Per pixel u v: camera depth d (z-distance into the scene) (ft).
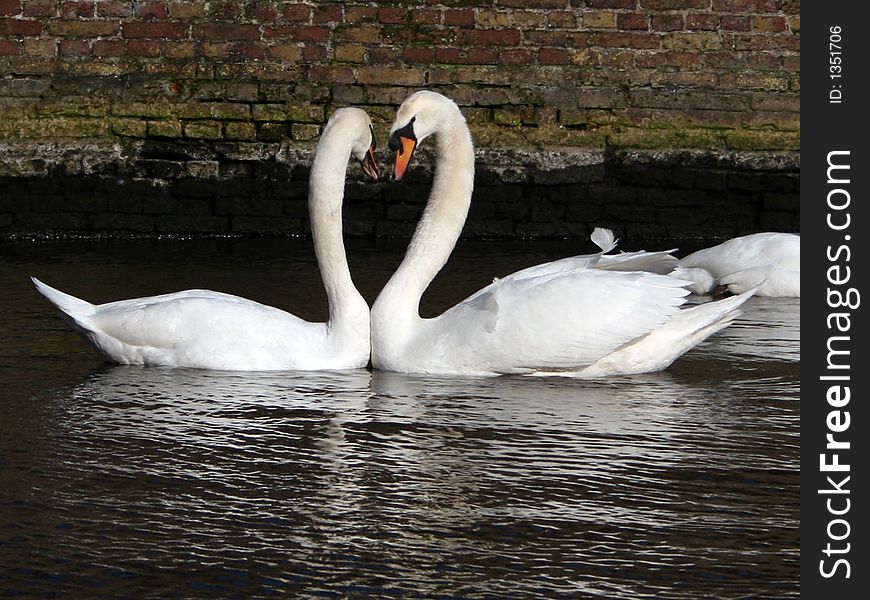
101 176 40.86
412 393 24.21
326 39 40.96
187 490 19.44
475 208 41.52
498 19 41.09
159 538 17.85
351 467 20.40
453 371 25.52
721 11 41.16
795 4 41.14
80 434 21.66
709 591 16.56
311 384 24.71
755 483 19.95
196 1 40.65
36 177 40.50
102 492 19.34
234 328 25.59
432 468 20.39
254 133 41.01
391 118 41.24
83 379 24.79
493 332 25.23
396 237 41.47
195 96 40.93
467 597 16.31
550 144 41.47
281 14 40.81
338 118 26.02
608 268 27.12
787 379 25.52
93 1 40.50
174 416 22.63
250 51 40.91
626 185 41.60
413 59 41.11
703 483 19.92
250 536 17.94
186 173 41.06
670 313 25.23
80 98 40.78
